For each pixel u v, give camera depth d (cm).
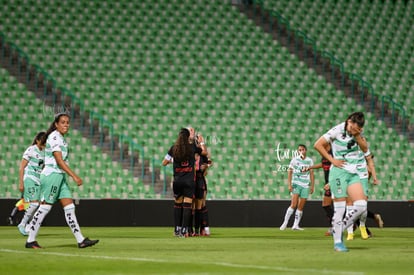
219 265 2988
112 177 9738
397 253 3788
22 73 10738
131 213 8731
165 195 9750
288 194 10212
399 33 12688
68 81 10781
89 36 11394
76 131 10088
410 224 9231
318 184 10169
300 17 12538
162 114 10644
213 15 12075
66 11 11625
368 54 12300
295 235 6369
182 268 2862
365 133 11088
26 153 5847
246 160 10388
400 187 10681
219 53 11581
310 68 11762
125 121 10444
